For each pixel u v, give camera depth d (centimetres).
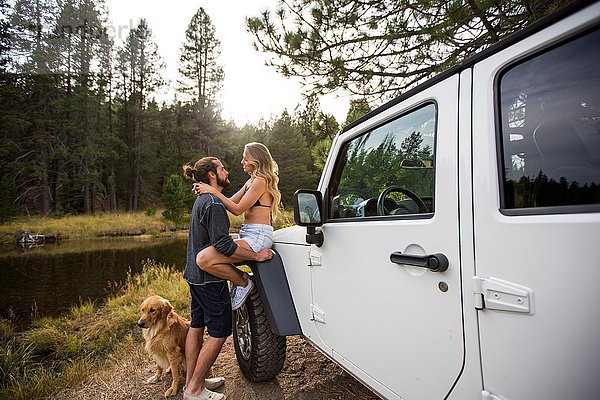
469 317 127
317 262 232
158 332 316
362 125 212
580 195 107
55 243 1989
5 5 2783
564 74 112
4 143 2805
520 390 109
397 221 166
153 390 329
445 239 138
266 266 278
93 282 1000
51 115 3120
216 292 279
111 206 3656
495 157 125
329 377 313
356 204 211
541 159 116
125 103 4059
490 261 120
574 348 96
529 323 107
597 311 92
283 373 327
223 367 354
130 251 1630
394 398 165
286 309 267
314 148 611
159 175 4000
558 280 100
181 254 1530
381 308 172
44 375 416
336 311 211
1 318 688
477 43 433
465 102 139
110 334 579
